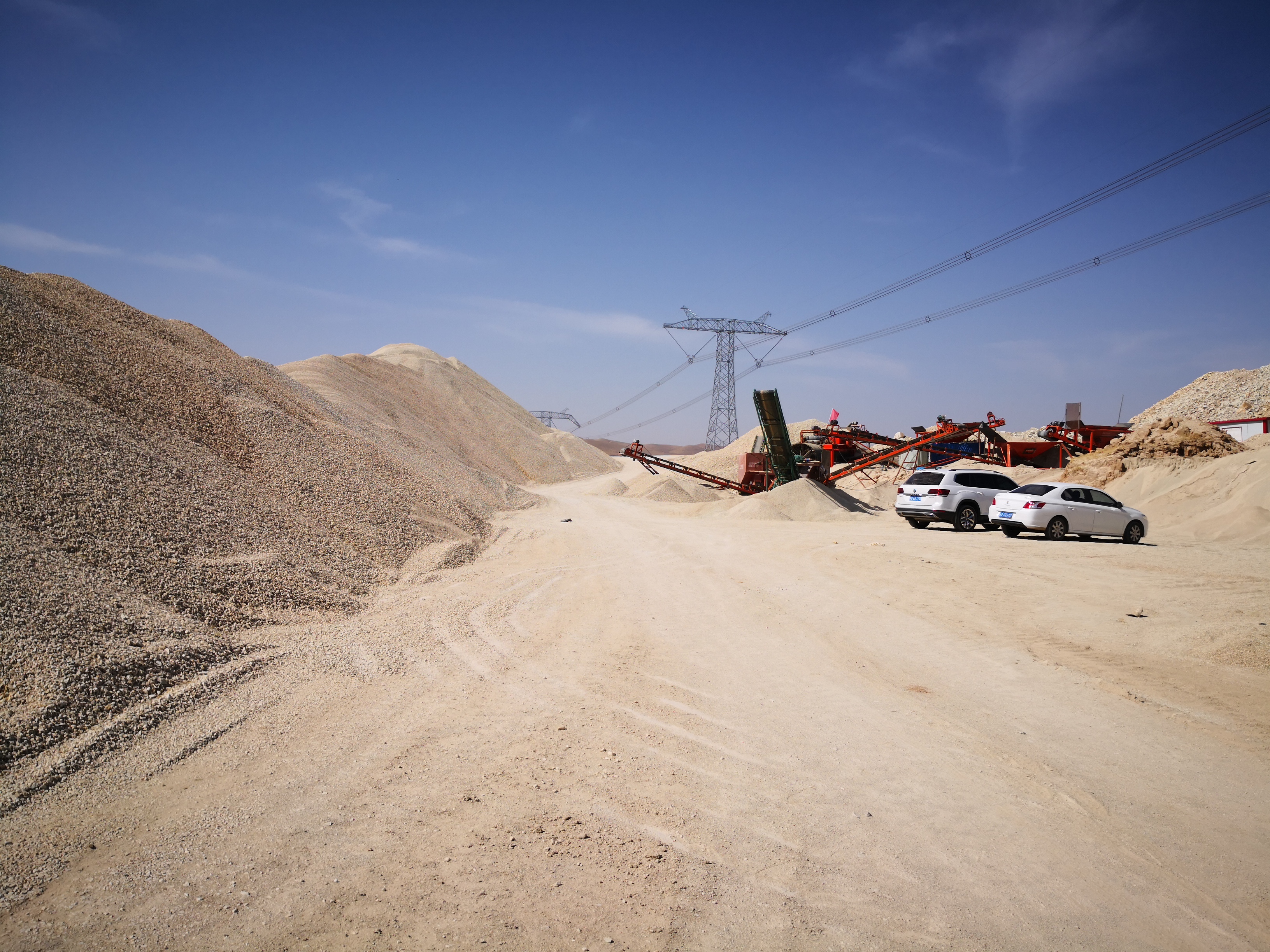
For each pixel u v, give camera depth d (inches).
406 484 781.3
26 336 495.8
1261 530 733.3
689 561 693.9
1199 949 142.8
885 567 596.7
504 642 374.0
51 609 258.7
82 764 202.7
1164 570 540.1
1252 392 1843.0
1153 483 1038.4
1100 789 213.2
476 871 162.7
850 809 199.3
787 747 242.1
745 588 542.0
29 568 276.1
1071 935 145.6
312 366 2064.5
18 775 192.1
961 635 394.3
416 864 164.7
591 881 160.4
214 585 355.6
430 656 337.7
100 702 231.6
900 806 201.8
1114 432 1441.9
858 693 299.1
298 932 138.4
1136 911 154.7
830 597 499.2
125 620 279.6
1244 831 189.3
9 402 389.1
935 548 696.4
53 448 375.2
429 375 3213.6
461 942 137.2
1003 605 457.1
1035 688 305.4
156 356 636.1
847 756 235.9
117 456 412.8
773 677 321.7
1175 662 338.6
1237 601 427.8
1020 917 151.3
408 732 245.6
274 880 155.8
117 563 321.1
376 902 149.3
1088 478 1151.6
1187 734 254.5
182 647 282.5
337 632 359.6
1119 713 275.3
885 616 441.7
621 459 4731.8
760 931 144.3
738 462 2504.9
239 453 576.1
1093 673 324.5
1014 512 775.1
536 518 1178.6
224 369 770.8
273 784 202.1
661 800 201.6
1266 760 233.5
